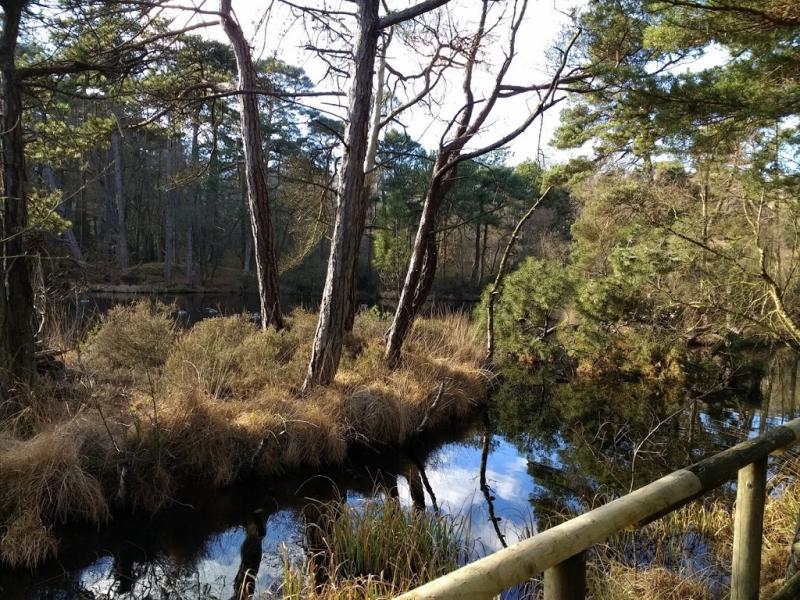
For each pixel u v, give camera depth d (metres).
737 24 3.45
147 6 7.40
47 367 6.55
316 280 27.81
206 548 4.75
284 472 5.88
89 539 4.54
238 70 9.48
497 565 0.88
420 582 3.72
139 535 4.78
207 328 8.68
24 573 4.07
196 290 28.06
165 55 8.70
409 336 9.90
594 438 7.99
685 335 11.88
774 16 3.25
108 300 19.67
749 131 4.23
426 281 9.50
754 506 1.75
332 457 6.22
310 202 10.78
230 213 30.91
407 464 7.08
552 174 5.64
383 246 21.30
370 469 6.64
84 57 6.83
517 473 6.73
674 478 1.33
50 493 4.42
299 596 3.43
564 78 7.21
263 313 9.89
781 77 3.80
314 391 6.86
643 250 11.61
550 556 0.96
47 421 5.20
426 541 4.19
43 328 7.42
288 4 8.95
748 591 1.77
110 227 31.50
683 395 11.12
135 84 8.26
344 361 8.17
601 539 1.07
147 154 28.61
